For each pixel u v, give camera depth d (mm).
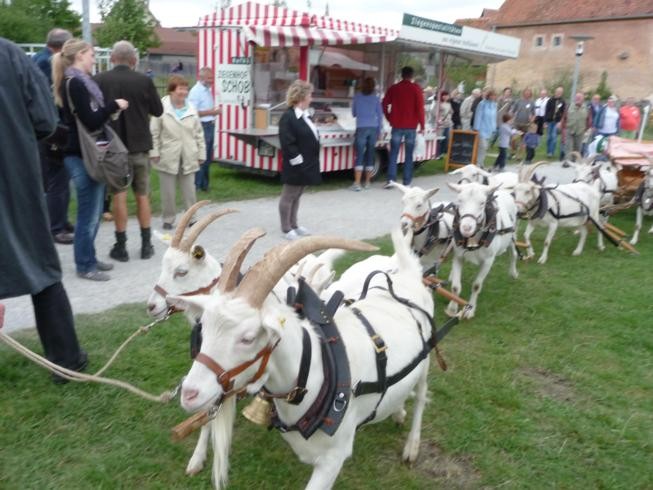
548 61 46094
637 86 41844
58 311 4500
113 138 6242
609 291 7922
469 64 20000
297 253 2535
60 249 7773
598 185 10523
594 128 20062
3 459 3812
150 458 3955
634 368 5746
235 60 13250
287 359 2678
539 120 21938
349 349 3020
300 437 2922
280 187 12766
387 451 4246
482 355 5801
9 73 3852
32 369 4777
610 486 4023
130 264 7422
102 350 5160
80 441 4051
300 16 12188
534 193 8750
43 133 4160
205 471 3871
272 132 12758
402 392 3480
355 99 13188
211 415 2576
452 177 16453
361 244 2746
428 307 4023
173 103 8430
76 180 6402
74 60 5984
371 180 14969
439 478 4023
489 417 4727
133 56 7223
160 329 5648
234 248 2590
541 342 6211
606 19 42500
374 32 13719
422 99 13648
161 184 8664
